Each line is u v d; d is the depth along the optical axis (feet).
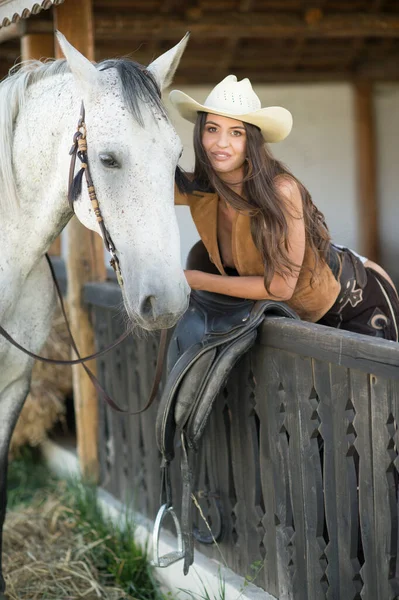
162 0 15.90
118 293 11.45
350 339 6.84
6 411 9.57
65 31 11.34
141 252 6.69
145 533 11.21
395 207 24.06
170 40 18.83
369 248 23.66
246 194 7.87
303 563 8.14
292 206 7.70
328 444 7.50
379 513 6.83
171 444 8.46
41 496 14.25
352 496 7.25
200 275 8.13
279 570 8.50
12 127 8.19
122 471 12.44
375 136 23.30
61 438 15.76
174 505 10.59
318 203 24.22
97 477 13.34
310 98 23.85
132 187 6.71
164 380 10.59
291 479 8.14
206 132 7.87
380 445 6.70
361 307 9.04
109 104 6.83
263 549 8.90
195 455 9.88
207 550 9.94
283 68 21.54
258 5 16.30
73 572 10.94
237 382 8.88
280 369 8.11
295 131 23.99
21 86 8.16
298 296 8.64
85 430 13.26
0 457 9.68
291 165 24.14
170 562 8.34
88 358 8.60
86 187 7.10
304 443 7.86
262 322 8.21
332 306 8.96
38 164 8.00
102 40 18.20
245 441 8.90
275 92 23.84
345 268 8.91
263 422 8.52
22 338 9.11
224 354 7.98
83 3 11.35
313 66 21.81
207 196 8.14
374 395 6.72
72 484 13.78
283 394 8.19
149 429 11.25
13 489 14.88
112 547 11.55
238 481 9.10
